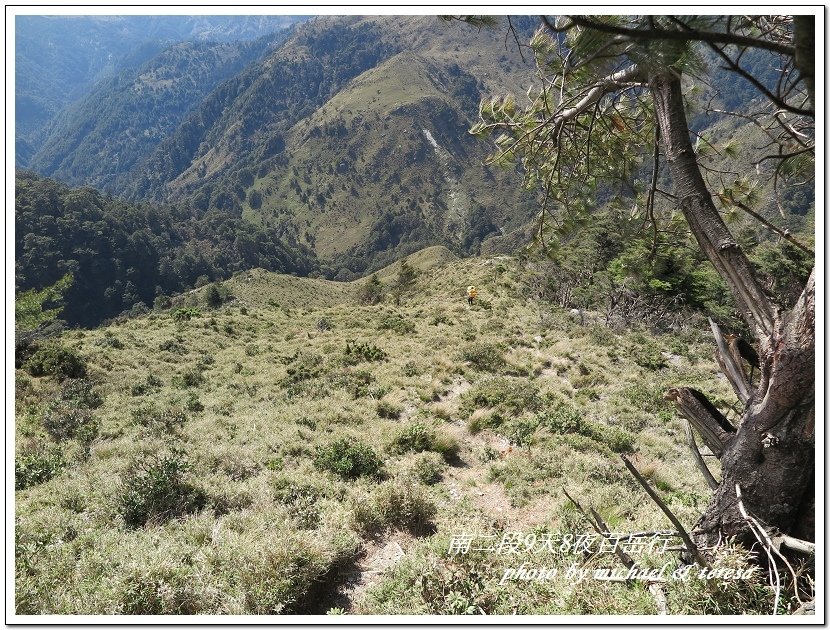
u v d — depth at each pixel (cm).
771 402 307
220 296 11381
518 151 541
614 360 2072
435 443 1054
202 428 1316
